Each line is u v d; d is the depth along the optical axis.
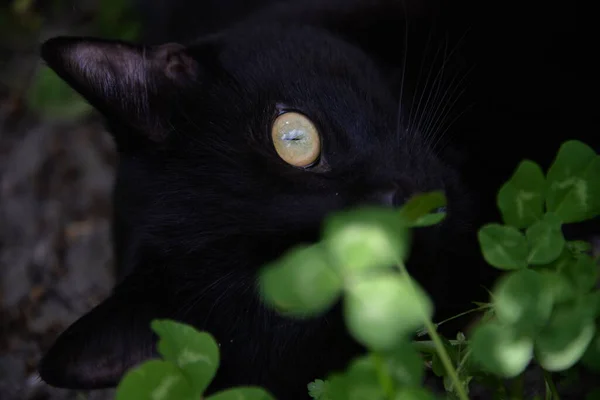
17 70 0.89
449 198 0.58
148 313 0.57
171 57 0.60
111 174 0.80
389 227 0.45
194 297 0.57
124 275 0.60
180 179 0.58
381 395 0.45
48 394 0.67
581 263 0.49
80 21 0.89
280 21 0.65
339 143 0.58
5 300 0.74
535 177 0.50
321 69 0.60
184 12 0.77
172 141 0.59
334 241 0.44
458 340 0.52
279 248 0.56
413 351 0.46
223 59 0.60
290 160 0.57
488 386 0.53
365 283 0.44
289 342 0.56
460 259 0.59
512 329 0.47
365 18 0.66
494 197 0.64
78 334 0.56
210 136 0.58
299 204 0.56
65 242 0.77
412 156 0.58
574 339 0.47
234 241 0.57
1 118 0.86
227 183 0.57
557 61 0.65
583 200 0.50
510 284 0.47
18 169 0.82
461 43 0.65
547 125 0.65
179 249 0.58
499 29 0.64
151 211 0.59
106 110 0.59
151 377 0.46
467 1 0.65
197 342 0.47
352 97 0.59
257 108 0.58
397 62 0.65
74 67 0.58
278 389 0.57
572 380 0.53
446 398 0.50
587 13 0.64
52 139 0.83
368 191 0.56
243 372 0.57
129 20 0.84
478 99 0.64
